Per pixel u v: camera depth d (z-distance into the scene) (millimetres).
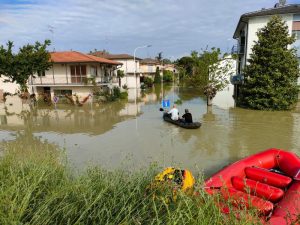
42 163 4559
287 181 5977
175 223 2482
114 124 16828
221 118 18219
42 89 30125
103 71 33750
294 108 21891
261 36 21484
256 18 25953
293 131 14188
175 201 3143
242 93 23766
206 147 11438
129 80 48125
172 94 36562
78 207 3051
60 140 12992
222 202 3295
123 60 48438
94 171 4406
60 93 29859
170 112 17062
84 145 11992
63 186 3506
